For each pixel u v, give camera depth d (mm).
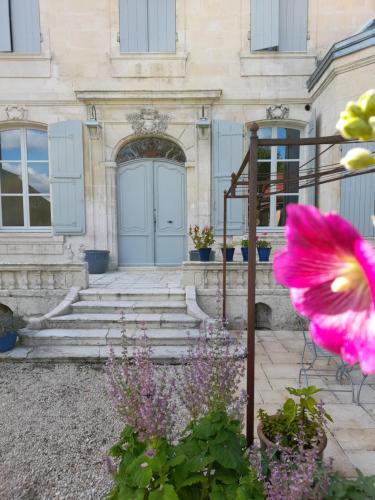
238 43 8078
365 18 7934
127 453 1898
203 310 5938
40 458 2760
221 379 2074
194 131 8180
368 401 3479
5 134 8594
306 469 1689
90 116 8172
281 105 8094
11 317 4941
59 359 4609
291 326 5918
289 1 7984
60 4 8055
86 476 2555
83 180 8258
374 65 6047
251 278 2404
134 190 8609
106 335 4957
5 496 2377
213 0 8031
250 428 2424
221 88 8133
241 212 8195
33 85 8156
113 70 8156
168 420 1860
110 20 8086
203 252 6551
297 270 676
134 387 1948
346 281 625
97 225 8359
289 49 8078
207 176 8242
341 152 6871
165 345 4844
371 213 6984
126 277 7449
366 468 2510
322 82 7102
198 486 1839
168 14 8086
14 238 8414
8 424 3234
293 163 8469
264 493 1622
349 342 649
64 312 5441
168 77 8156
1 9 7980
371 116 671
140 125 8148
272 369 4273
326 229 568
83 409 3490
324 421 2238
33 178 8672
